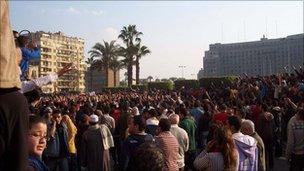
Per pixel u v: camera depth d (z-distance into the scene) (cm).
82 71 14300
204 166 513
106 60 7506
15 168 171
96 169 964
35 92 383
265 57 15800
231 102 1781
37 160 275
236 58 16500
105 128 995
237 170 519
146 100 2195
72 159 1066
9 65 167
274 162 1377
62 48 13600
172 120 877
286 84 2364
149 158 219
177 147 728
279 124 1449
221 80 4428
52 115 1002
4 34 165
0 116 169
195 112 1366
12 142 172
